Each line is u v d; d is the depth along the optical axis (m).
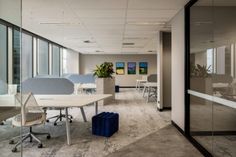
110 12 4.72
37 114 3.73
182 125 4.46
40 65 8.90
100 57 16.20
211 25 3.58
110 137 4.24
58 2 4.05
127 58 16.38
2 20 4.13
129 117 6.01
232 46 3.06
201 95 3.69
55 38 8.53
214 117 3.48
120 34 7.53
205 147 3.46
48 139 4.10
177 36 4.84
